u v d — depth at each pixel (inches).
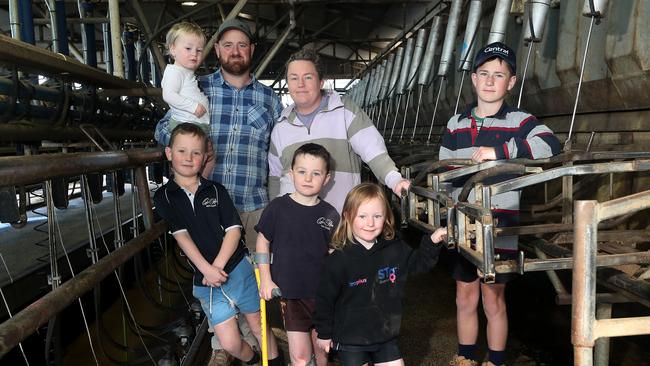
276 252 85.3
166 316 164.1
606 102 135.2
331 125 94.0
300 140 95.3
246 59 101.8
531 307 150.3
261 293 86.0
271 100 108.3
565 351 121.3
